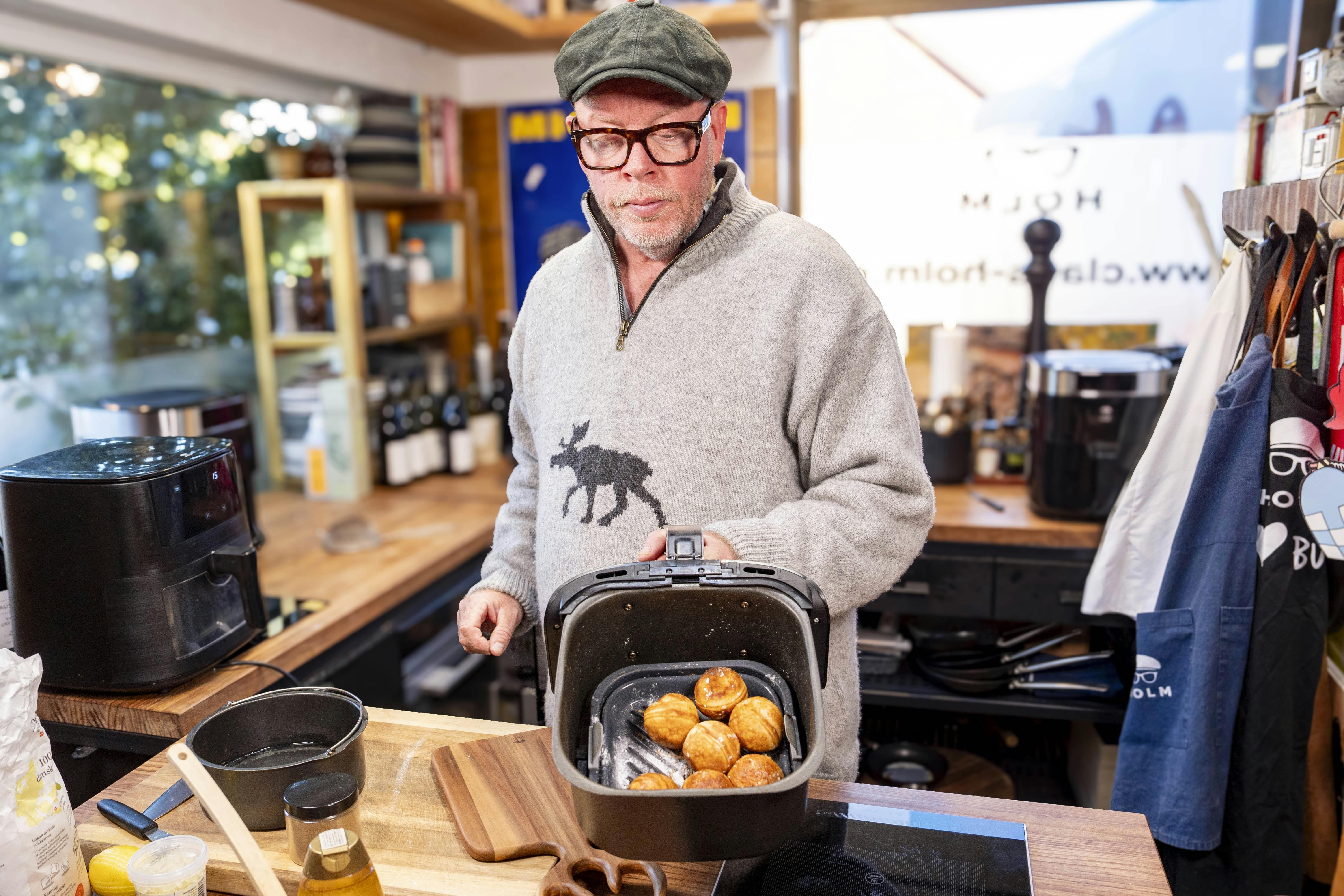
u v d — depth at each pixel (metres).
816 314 1.16
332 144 2.71
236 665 1.49
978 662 2.08
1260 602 1.43
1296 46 1.87
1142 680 1.54
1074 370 1.95
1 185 2.01
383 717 1.18
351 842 0.78
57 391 2.16
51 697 1.36
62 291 2.16
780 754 0.82
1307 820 1.56
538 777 1.01
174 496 1.33
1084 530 1.98
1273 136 1.60
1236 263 1.50
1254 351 1.40
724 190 1.22
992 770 2.11
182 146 2.46
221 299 2.63
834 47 2.51
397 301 2.81
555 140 3.18
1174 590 1.50
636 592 0.87
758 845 0.67
